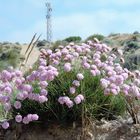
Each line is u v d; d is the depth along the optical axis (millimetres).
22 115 610
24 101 606
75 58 620
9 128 619
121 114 618
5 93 603
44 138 598
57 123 600
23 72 646
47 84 574
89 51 622
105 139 578
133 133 576
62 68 613
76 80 581
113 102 609
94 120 594
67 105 578
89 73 609
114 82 586
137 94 583
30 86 577
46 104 588
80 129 589
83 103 579
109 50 638
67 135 590
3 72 594
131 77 619
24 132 609
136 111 589
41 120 606
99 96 599
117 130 582
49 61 622
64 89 591
